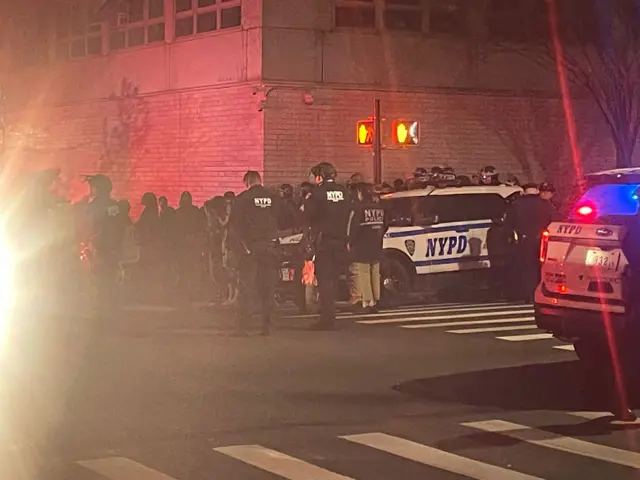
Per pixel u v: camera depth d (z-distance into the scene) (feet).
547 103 83.35
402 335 45.50
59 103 94.53
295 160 74.49
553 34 82.12
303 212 48.14
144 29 84.43
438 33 79.30
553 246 33.06
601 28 79.92
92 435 27.22
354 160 76.43
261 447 25.94
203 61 78.18
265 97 73.26
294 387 33.71
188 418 29.22
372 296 53.93
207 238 58.75
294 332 46.21
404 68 77.97
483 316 52.75
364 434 27.43
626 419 29.40
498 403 31.58
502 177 81.97
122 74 86.63
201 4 78.54
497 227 60.44
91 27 90.43
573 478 23.35
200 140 78.79
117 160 87.40
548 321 32.96
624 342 31.60
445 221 59.52
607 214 32.63
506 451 25.77
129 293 61.11
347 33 75.87
